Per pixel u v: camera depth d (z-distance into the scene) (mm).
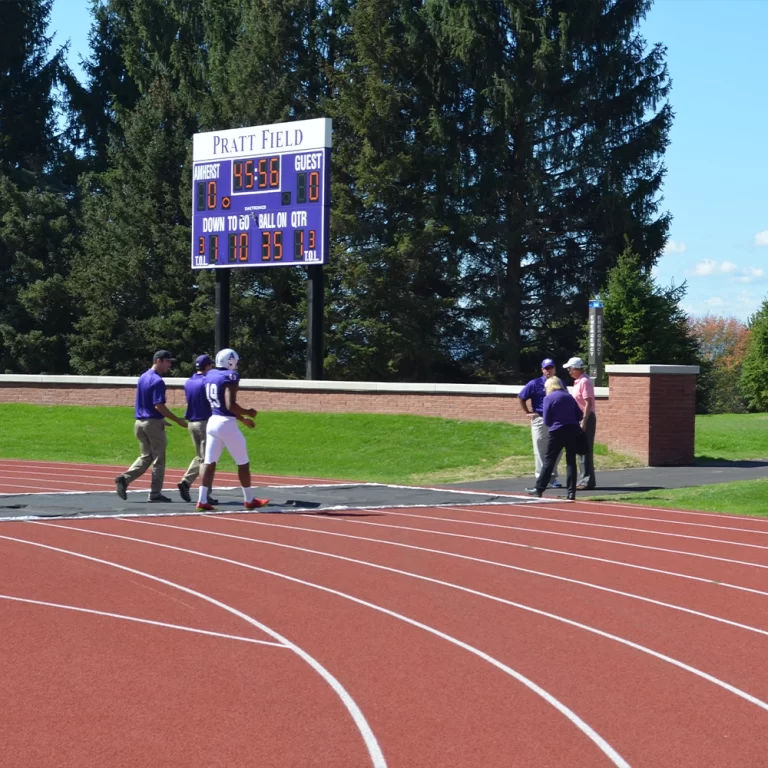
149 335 47562
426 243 45094
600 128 47812
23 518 14492
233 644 8117
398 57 46812
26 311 51156
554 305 48000
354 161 46562
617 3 48156
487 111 46375
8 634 8352
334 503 16562
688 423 23531
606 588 10328
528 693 6949
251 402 30344
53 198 52594
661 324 41875
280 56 48625
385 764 5664
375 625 8758
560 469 22125
